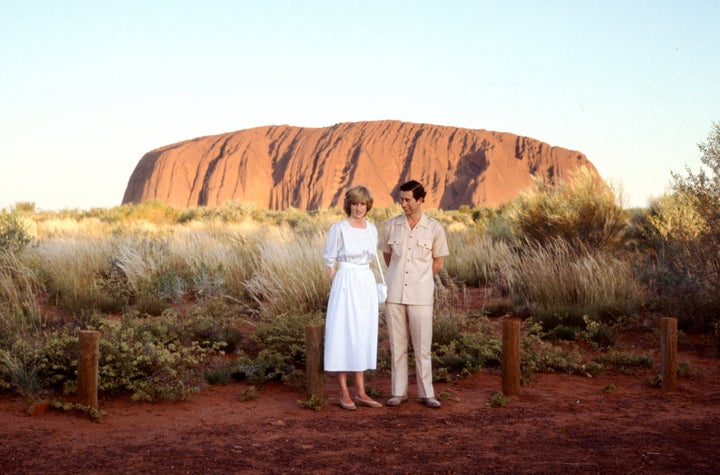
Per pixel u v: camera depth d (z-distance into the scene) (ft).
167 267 37.35
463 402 19.12
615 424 16.62
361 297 18.13
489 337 26.25
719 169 31.22
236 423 16.58
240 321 28.07
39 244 40.93
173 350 21.58
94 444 14.52
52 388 18.69
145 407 17.99
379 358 23.79
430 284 18.72
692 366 23.90
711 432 15.80
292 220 100.68
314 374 18.57
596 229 44.70
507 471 12.98
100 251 41.22
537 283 33.68
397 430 16.08
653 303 30.81
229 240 50.49
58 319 26.58
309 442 14.98
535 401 19.25
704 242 31.81
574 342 27.17
